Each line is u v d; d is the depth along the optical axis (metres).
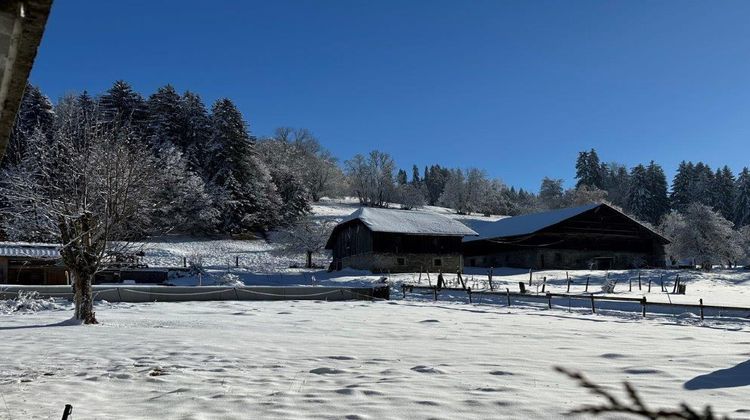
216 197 77.69
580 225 65.81
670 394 8.04
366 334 15.98
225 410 7.34
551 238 64.94
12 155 23.95
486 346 13.41
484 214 130.50
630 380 9.10
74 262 19.02
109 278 43.00
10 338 14.79
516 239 66.31
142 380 9.30
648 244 69.12
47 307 25.52
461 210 129.62
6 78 3.51
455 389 8.40
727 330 17.59
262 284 47.47
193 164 77.69
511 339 14.86
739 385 8.64
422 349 12.87
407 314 23.31
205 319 20.56
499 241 67.81
